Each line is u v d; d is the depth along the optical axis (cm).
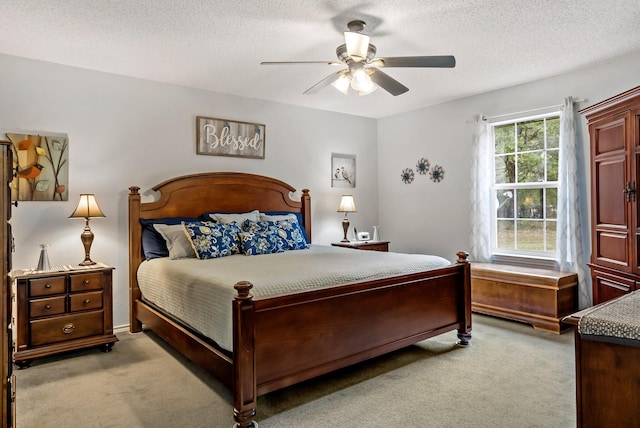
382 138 570
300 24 271
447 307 312
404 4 246
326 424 205
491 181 455
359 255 341
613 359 114
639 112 278
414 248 531
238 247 365
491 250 452
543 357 292
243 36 290
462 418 209
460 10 254
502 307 388
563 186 379
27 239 326
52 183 337
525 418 207
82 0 237
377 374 266
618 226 300
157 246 361
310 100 471
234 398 204
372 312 262
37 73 331
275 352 216
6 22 264
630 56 336
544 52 327
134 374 271
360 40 238
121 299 372
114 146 368
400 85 284
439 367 276
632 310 125
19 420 212
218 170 432
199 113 418
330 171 527
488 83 412
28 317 288
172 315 294
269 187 459
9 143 167
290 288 232
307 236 482
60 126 342
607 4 248
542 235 415
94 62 339
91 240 333
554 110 391
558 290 346
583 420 120
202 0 239
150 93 388
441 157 496
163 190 386
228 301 221
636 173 282
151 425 207
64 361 295
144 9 249
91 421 211
